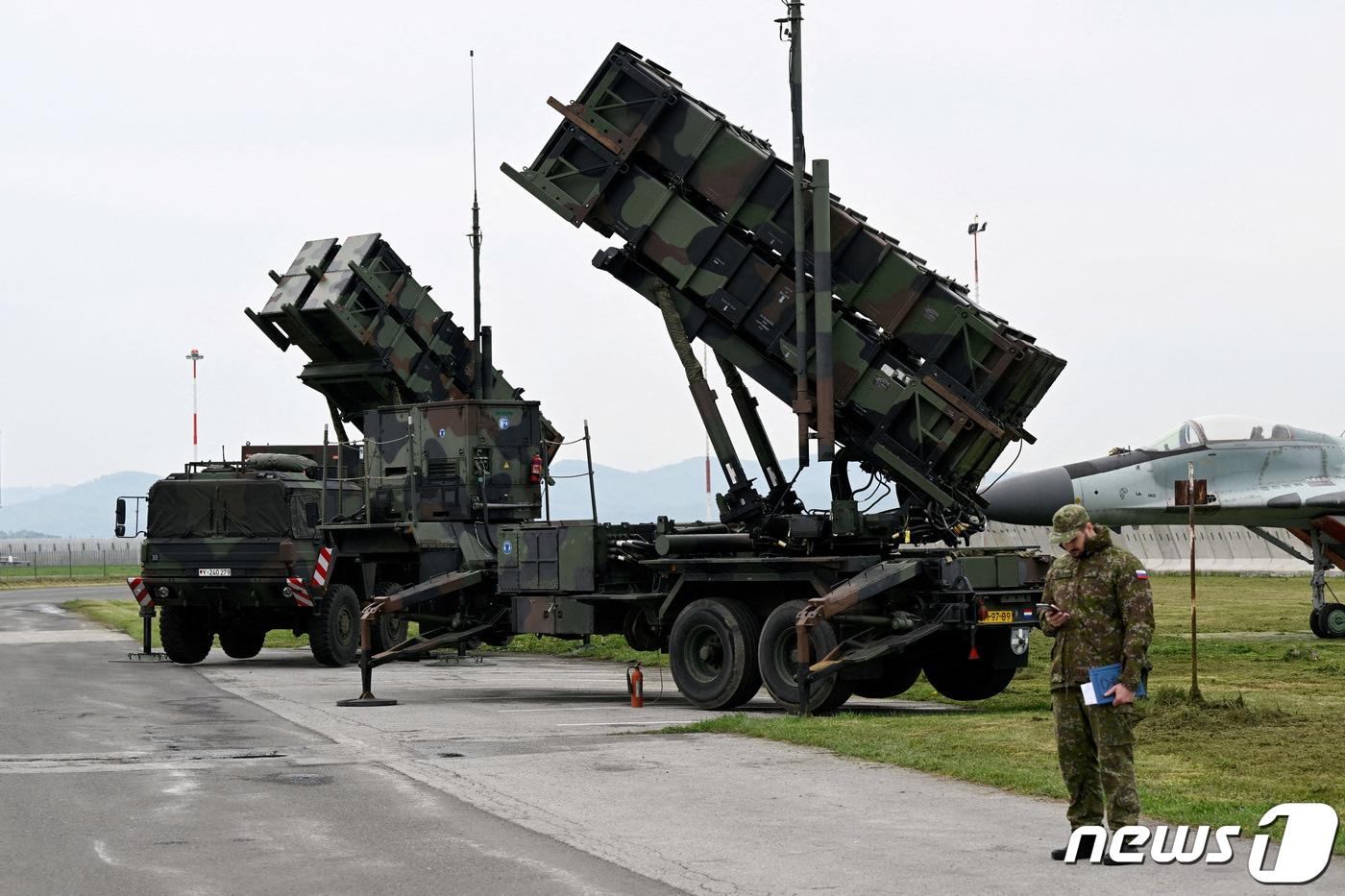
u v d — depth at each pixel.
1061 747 8.42
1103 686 8.12
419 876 7.89
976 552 16.36
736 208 17.06
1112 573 8.21
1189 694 14.53
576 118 17.47
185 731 14.58
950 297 16.33
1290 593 41.38
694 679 16.92
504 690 20.12
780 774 11.30
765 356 17.39
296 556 24.56
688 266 17.34
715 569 16.98
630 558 18.30
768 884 7.63
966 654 17.02
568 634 18.91
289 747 13.20
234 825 9.38
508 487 24.88
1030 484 29.25
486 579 21.47
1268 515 28.62
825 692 15.43
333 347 27.62
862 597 15.32
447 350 28.33
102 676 22.06
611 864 8.13
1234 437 29.53
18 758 12.55
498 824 9.34
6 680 21.17
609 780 11.09
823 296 16.33
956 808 9.81
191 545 24.75
